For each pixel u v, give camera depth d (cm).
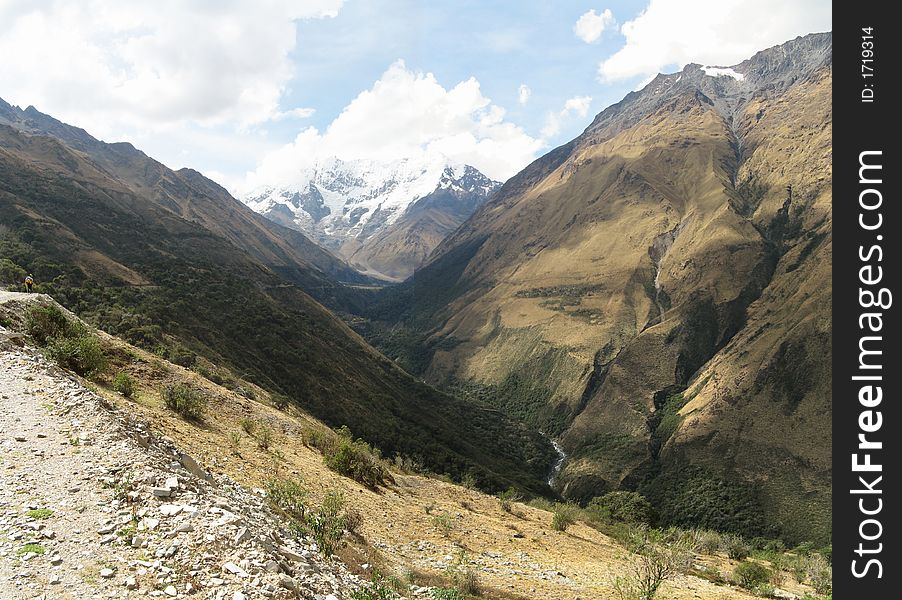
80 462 1197
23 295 2797
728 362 17200
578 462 15488
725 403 15312
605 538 3631
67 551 895
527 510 4059
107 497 1082
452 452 10706
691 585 2641
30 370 1748
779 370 15288
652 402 17675
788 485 12281
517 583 2044
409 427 11225
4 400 1475
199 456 2044
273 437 3123
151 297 10019
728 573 3300
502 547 2623
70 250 11500
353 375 12750
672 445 14875
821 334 15275
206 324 10100
